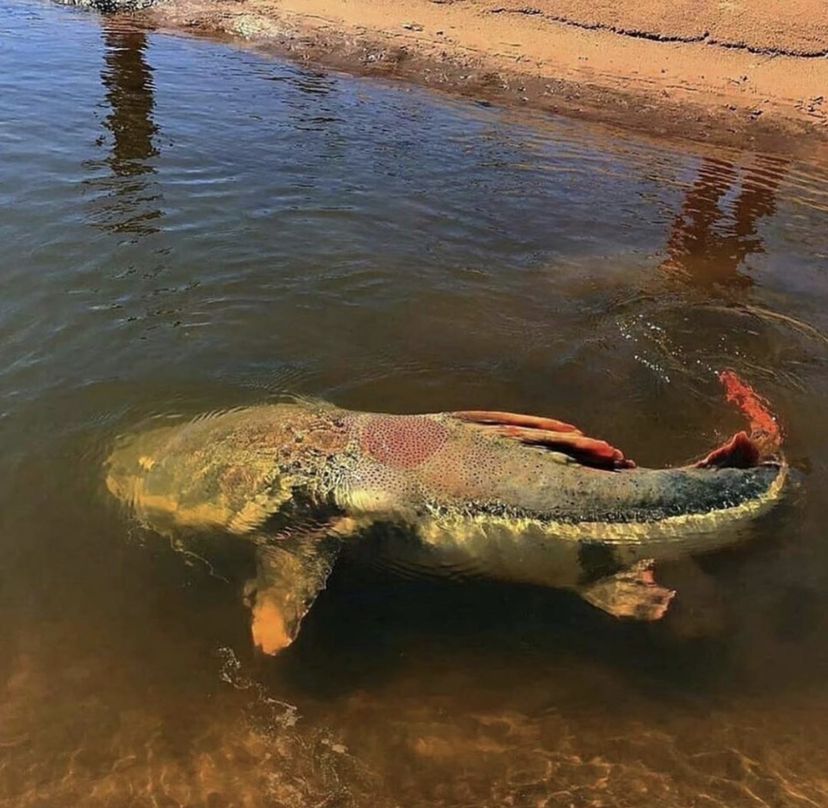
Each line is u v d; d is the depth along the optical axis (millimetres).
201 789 898
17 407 1344
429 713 990
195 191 2121
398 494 1085
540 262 1969
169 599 1084
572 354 1612
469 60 3504
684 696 1016
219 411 1326
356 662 1039
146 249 1815
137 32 3629
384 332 1637
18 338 1497
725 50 3564
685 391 1521
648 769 940
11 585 1084
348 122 2771
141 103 2719
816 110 3195
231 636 1048
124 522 1165
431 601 1115
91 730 942
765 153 2889
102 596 1081
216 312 1635
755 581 1133
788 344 1683
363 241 1967
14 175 2084
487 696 1011
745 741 968
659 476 1127
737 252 2102
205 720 964
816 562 1154
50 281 1664
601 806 902
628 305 1797
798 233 2242
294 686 1009
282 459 1128
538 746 961
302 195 2172
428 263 1906
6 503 1183
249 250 1863
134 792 889
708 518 1129
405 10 3938
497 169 2506
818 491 1262
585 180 2494
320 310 1683
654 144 2893
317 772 924
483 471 1098
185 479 1140
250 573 1115
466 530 1071
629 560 1092
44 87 2754
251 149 2432
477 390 1490
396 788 913
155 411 1353
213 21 3826
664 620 1091
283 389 1438
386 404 1432
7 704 958
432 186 2326
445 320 1694
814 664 1049
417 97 3137
